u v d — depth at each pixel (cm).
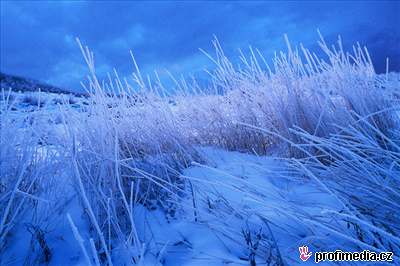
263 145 276
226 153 274
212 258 146
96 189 179
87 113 213
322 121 221
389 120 225
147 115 250
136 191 187
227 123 291
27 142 210
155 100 261
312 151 218
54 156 217
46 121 235
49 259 158
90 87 213
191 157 245
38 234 161
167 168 222
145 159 228
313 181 188
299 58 250
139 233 171
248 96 282
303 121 229
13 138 210
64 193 205
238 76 289
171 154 241
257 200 149
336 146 171
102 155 187
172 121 258
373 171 165
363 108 222
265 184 202
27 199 185
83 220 186
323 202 175
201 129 298
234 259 143
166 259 151
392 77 252
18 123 222
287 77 242
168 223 177
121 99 246
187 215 180
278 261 131
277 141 273
